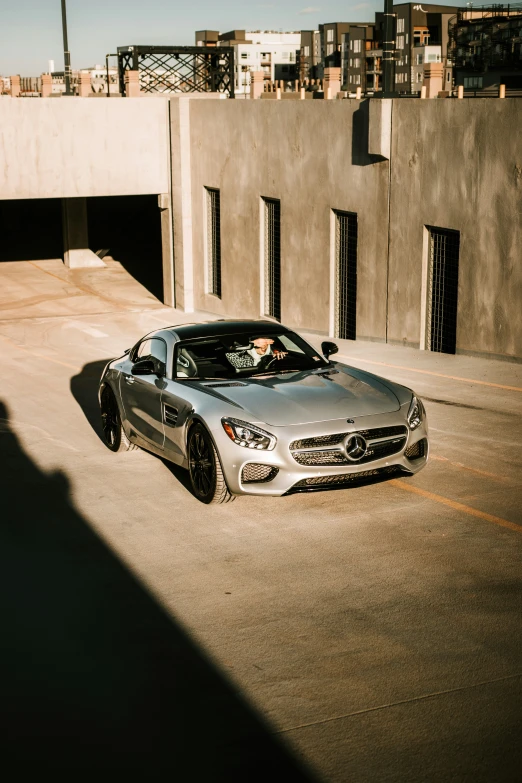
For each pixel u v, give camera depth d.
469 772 3.87
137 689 4.68
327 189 18.28
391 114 15.96
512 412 10.75
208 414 7.38
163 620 5.51
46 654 5.11
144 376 8.81
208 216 23.59
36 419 12.16
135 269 31.80
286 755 4.04
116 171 23.89
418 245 15.89
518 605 5.49
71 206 31.61
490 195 14.10
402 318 16.62
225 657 5.00
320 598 5.71
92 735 4.25
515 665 4.77
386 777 3.86
